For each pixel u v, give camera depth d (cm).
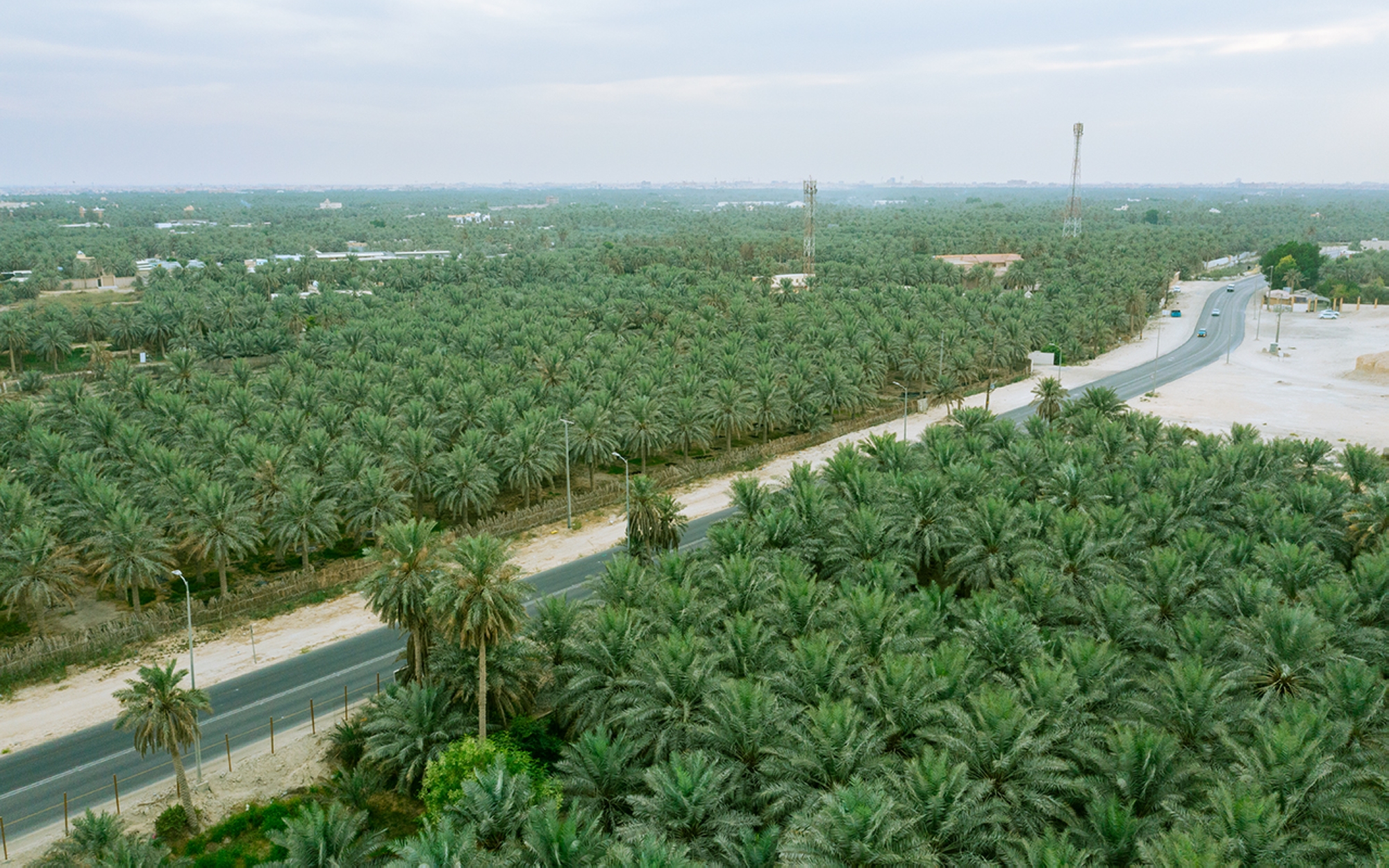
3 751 4453
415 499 7444
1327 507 5869
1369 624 4547
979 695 3716
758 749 3516
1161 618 4719
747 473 8944
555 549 7056
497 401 7894
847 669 3906
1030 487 6488
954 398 10588
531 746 4159
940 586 5769
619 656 4128
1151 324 18138
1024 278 19450
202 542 5816
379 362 10419
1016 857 2969
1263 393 12081
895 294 15312
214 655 5431
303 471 6900
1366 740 3562
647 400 8331
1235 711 3644
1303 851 2870
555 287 18125
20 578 5369
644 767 3753
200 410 8031
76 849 3506
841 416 11006
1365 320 17888
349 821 3503
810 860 2827
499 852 3238
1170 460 6750
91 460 7062
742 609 4591
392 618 4253
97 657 5359
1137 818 3148
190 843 3766
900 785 3153
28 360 13750
